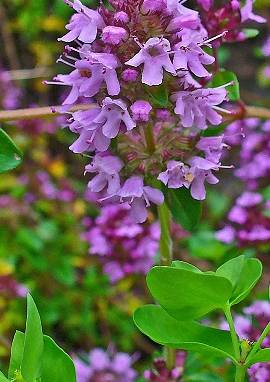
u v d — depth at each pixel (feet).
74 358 0.70
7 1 1.29
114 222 0.77
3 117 0.48
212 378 0.50
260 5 1.11
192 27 0.40
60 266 0.93
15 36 1.33
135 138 0.43
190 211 0.44
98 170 0.42
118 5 0.40
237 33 0.52
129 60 0.38
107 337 0.88
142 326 0.32
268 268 0.78
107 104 0.39
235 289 0.32
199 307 0.30
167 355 0.50
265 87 1.25
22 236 0.95
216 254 0.81
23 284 0.91
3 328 0.87
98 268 0.92
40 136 1.09
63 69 1.26
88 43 0.40
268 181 0.86
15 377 0.28
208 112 0.41
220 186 1.08
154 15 0.39
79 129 0.41
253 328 0.49
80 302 0.91
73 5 0.40
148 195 0.42
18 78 1.14
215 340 0.33
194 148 0.42
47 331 0.89
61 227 1.01
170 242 0.47
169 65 0.38
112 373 0.66
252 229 0.73
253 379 0.42
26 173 1.04
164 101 0.39
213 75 0.51
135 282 0.88
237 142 0.87
